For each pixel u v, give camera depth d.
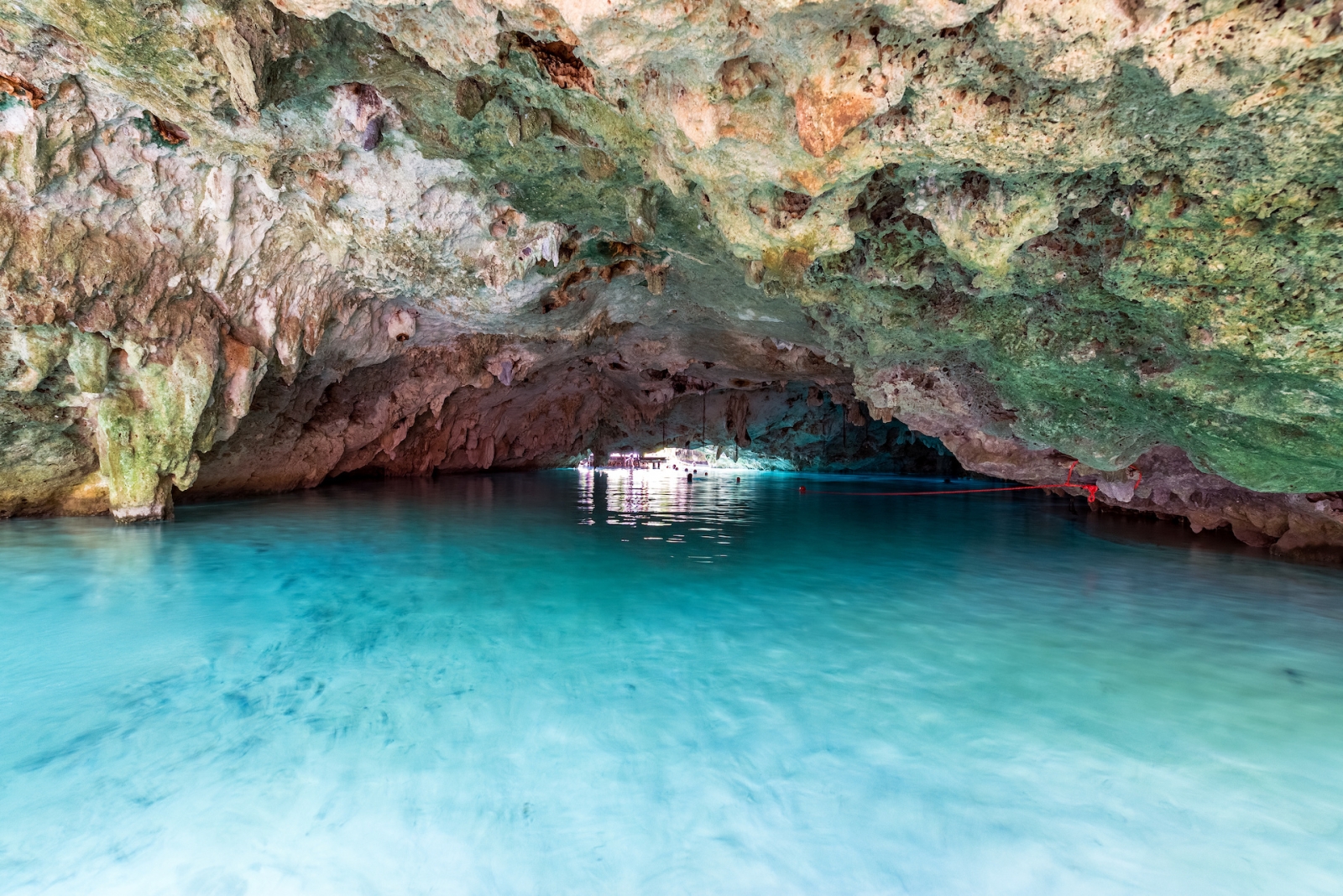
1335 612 5.12
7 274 4.77
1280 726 3.28
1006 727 3.24
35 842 2.30
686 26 2.53
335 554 6.66
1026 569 6.56
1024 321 4.76
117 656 3.91
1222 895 2.17
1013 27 2.25
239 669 3.78
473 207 5.83
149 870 2.20
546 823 2.49
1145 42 2.18
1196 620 4.92
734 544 7.76
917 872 2.27
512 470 18.16
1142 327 4.13
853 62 2.56
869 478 19.45
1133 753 3.01
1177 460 6.89
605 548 7.36
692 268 6.83
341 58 3.68
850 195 3.40
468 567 6.29
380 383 10.62
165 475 7.10
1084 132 2.68
